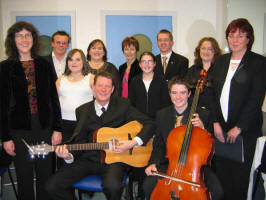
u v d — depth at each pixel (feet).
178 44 14.10
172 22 13.93
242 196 6.93
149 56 8.80
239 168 6.91
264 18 11.60
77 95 8.15
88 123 7.16
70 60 8.14
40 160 7.09
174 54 10.39
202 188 5.53
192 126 6.22
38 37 6.97
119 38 13.93
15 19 13.50
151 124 7.32
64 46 9.92
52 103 7.13
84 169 6.77
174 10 13.88
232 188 7.07
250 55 6.73
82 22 13.67
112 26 13.82
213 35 14.06
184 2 13.84
